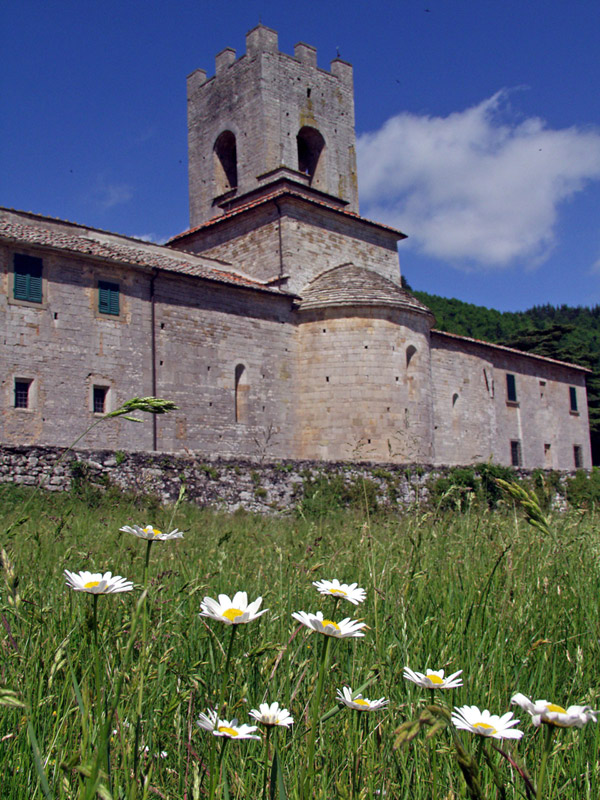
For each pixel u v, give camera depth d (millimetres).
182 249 38312
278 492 23000
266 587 5543
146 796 2584
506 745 3176
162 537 3248
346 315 31953
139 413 26125
